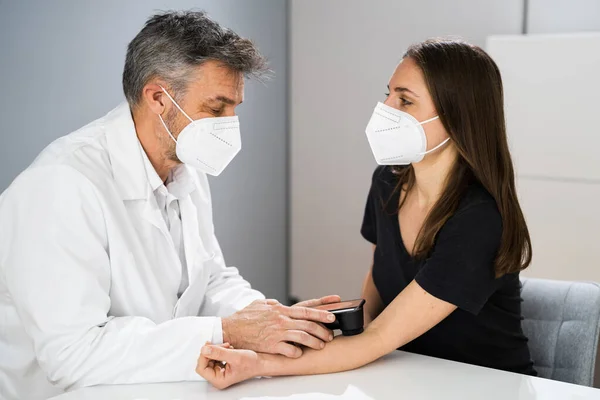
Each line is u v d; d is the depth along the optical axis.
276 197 3.78
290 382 1.42
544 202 2.86
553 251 2.87
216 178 3.30
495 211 1.59
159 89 1.60
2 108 2.26
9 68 2.27
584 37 2.69
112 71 2.65
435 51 1.60
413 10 3.37
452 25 3.29
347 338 1.51
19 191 1.50
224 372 1.38
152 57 1.58
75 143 1.62
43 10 2.36
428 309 1.54
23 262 1.46
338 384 1.40
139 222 1.65
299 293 3.92
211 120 1.62
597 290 1.79
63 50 2.45
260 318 1.49
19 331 1.58
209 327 1.47
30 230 1.47
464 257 1.55
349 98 3.61
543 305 1.83
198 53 1.57
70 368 1.42
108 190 1.59
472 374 1.45
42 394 1.60
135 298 1.62
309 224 3.84
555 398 1.33
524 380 1.42
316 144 3.75
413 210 1.77
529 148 2.86
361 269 3.69
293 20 3.72
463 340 1.69
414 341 1.75
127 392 1.38
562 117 2.78
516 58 2.84
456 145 1.60
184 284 1.79
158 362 1.42
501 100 1.63
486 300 1.58
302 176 3.82
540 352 1.81
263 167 3.65
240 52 1.60
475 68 1.58
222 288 1.94
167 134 1.64
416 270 1.73
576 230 2.81
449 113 1.58
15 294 1.47
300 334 1.46
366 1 3.49
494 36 2.89
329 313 1.51
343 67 3.61
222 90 1.60
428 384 1.40
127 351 1.42
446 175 1.67
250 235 3.60
